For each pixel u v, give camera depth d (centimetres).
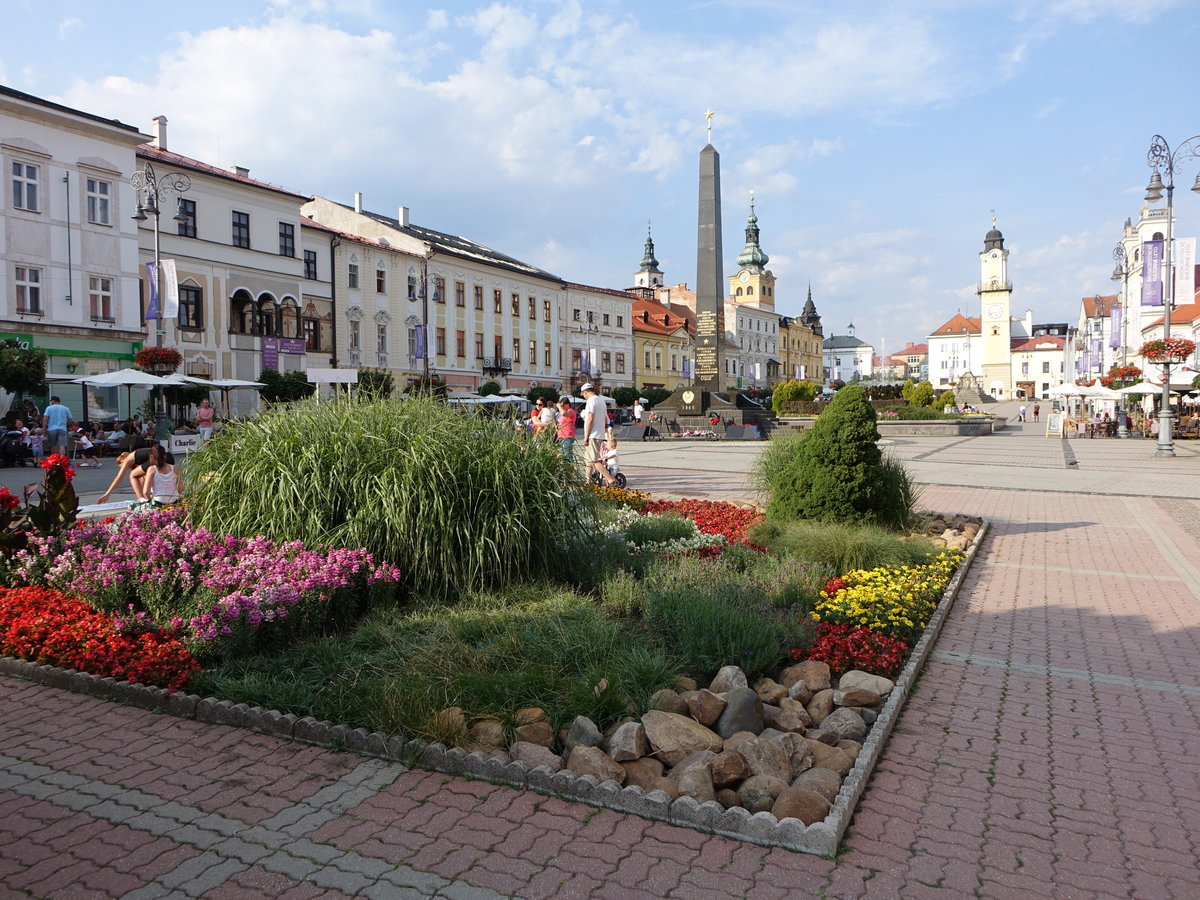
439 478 622
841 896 285
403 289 5125
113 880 294
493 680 431
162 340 3384
